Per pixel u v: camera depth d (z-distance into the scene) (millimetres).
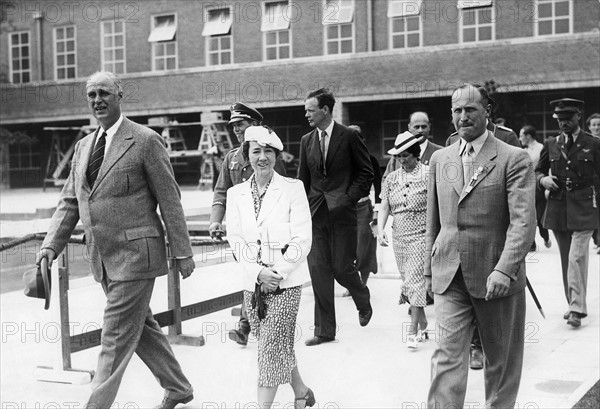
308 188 8016
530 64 27375
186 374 6758
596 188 8383
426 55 29031
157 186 5371
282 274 5156
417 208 7441
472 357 6906
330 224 7773
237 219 5301
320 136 7887
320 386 6312
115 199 5285
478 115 4852
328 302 7750
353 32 30750
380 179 9531
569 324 8180
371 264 10484
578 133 8523
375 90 29969
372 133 31594
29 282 5395
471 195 4848
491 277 4680
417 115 8289
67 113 36094
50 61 36688
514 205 4730
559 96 28344
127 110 34375
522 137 15109
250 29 32656
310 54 31594
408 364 6941
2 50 37344
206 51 33656
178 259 5504
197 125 35188
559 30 27531
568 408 5574
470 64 28375
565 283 8602
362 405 5812
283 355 5172
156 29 34500
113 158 5293
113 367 5191
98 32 35656
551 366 6715
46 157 37938
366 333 8156
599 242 13312
